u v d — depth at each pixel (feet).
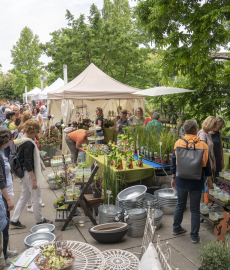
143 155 16.79
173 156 10.70
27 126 11.19
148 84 59.41
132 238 11.01
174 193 14.16
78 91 25.71
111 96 27.09
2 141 9.09
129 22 67.56
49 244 7.52
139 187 13.32
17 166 11.46
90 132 18.92
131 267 7.38
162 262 5.42
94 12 64.44
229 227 8.43
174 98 26.76
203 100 24.31
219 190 11.52
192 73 20.57
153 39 19.57
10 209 8.79
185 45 17.19
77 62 64.69
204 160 9.95
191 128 10.21
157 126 17.83
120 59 63.05
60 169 21.68
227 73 23.80
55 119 41.81
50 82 83.82
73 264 6.85
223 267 7.13
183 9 17.74
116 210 11.89
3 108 44.14
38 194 11.86
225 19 15.43
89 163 16.01
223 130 24.91
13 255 9.85
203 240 10.59
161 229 11.72
